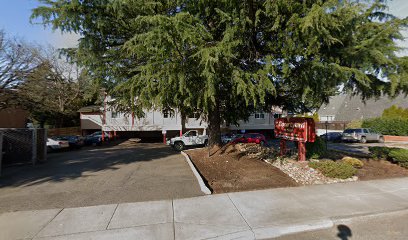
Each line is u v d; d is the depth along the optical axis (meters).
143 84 6.98
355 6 5.93
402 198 5.55
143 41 6.08
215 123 11.55
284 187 6.33
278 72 7.55
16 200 5.75
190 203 5.25
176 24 5.43
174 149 17.86
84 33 8.20
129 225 4.29
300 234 4.07
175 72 6.29
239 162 9.39
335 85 7.04
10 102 19.72
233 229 4.11
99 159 12.69
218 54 5.75
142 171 8.90
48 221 4.51
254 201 5.32
